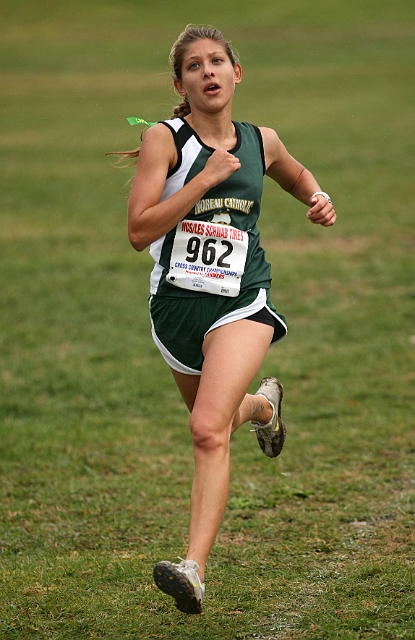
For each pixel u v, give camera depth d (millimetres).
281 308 36656
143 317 36000
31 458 21766
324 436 22688
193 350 13336
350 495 18188
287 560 14562
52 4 157500
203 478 11680
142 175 12562
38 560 15336
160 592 13266
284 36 135750
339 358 30094
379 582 13070
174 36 138250
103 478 20406
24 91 104500
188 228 12891
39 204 57906
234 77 13508
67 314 36219
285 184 14633
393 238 47531
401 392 26344
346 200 56094
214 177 12258
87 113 91375
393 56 118188
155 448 22656
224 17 150750
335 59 118438
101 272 42875
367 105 90562
